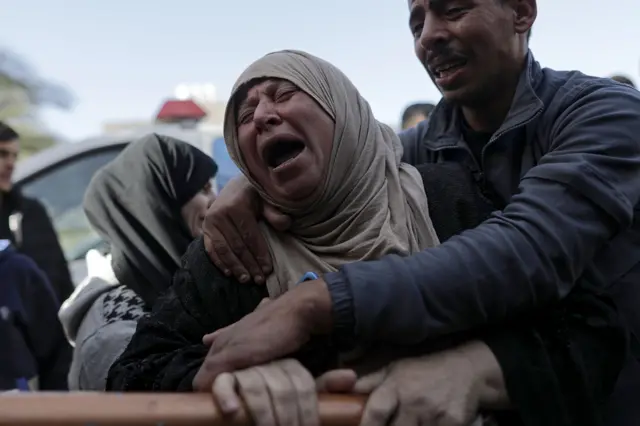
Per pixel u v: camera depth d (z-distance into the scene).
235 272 1.10
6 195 2.60
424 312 0.95
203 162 1.76
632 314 1.13
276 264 1.10
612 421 1.12
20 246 2.55
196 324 1.11
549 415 0.98
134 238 1.67
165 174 1.71
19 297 2.14
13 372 2.06
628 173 1.06
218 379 0.88
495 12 1.22
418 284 0.95
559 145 1.13
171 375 1.03
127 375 1.09
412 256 1.00
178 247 1.69
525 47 1.28
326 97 1.11
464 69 1.25
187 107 3.91
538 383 0.98
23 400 0.82
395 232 1.09
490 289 0.96
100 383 1.42
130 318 1.53
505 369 0.97
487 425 1.01
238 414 0.86
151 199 1.69
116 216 1.68
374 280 0.95
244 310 1.10
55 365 2.19
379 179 1.13
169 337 1.12
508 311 0.98
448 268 0.96
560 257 0.98
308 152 1.08
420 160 1.48
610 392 1.07
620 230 1.05
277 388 0.88
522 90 1.24
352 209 1.11
